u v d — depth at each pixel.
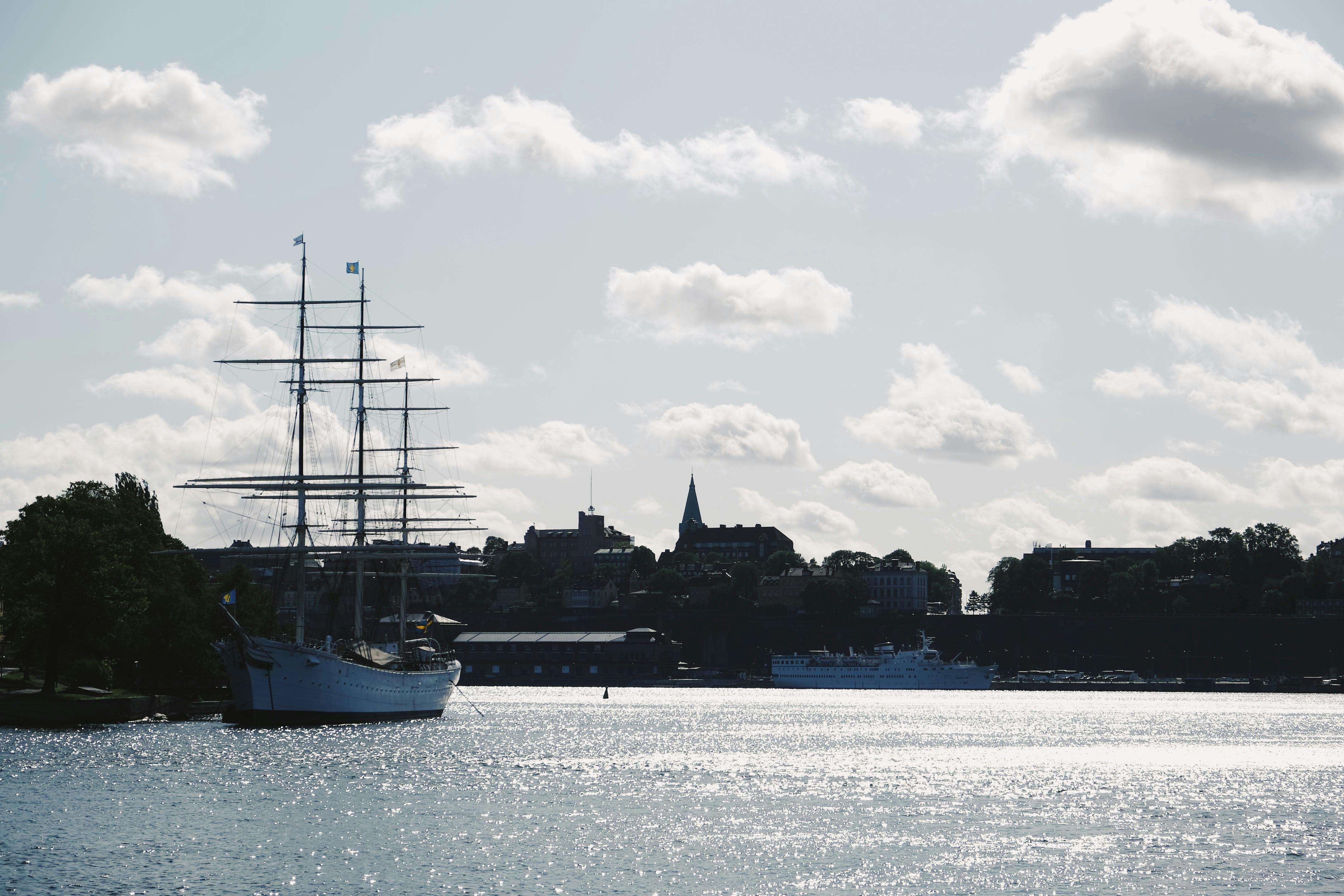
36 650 185.00
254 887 81.50
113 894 79.00
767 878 86.94
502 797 122.19
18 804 108.00
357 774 136.50
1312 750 194.38
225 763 140.75
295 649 181.88
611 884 84.44
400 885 82.88
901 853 96.12
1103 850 98.50
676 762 161.38
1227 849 99.31
